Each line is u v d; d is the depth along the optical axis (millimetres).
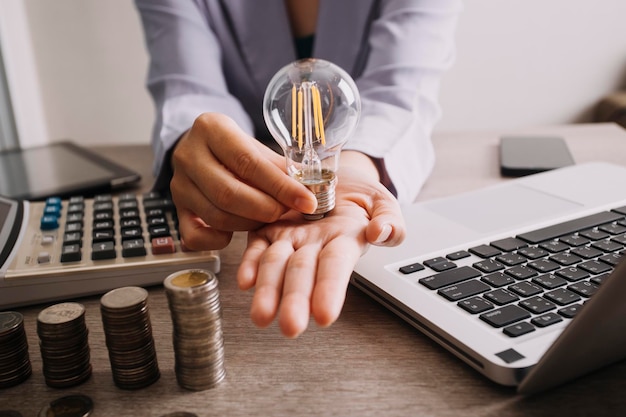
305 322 279
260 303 289
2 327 317
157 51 790
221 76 798
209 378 308
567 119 1725
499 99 1714
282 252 333
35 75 1686
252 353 343
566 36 1640
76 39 1665
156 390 312
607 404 285
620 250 416
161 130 652
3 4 1590
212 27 854
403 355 334
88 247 458
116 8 1641
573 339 261
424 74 727
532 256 410
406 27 747
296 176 410
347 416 283
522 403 287
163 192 620
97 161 743
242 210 383
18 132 1664
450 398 293
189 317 297
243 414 288
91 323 387
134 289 324
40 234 486
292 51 857
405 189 569
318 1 876
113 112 1748
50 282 411
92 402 299
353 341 351
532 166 657
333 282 298
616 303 248
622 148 756
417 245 439
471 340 315
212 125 427
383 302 382
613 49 1646
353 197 414
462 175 674
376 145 577
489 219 488
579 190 553
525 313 337
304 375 319
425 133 665
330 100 429
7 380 319
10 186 634
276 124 430
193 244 427
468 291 365
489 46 1661
